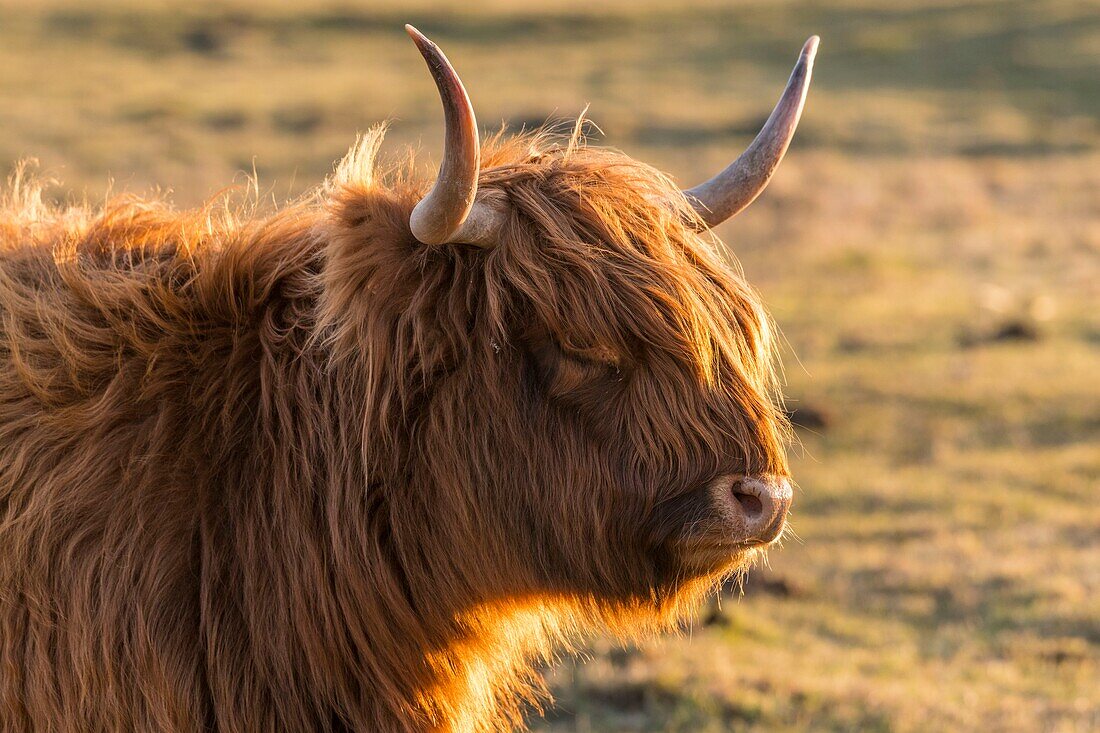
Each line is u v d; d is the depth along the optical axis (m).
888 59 101.31
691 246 9.73
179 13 113.06
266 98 84.25
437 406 9.55
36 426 9.35
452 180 8.40
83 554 9.13
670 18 120.88
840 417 34.84
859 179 68.88
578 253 9.29
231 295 9.77
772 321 10.96
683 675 18.33
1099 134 80.12
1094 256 55.44
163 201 12.11
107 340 9.62
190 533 9.27
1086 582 23.03
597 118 78.38
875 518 27.62
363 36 111.50
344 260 9.36
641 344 9.29
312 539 9.50
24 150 64.50
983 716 16.98
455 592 9.78
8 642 9.04
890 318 45.34
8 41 97.81
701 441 9.32
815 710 17.34
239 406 9.63
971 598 22.50
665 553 9.64
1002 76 95.19
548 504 9.55
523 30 116.06
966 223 61.19
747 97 88.56
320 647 9.45
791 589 22.92
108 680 9.04
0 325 9.68
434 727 9.98
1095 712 17.08
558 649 19.17
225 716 9.20
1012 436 33.12
